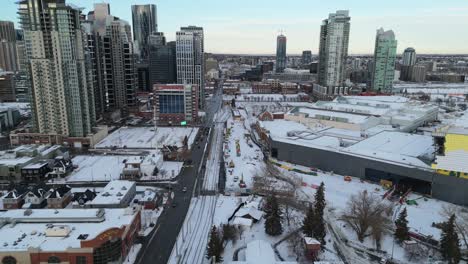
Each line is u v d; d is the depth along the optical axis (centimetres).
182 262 9319
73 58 19800
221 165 17450
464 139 12369
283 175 15612
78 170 16675
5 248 8444
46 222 9769
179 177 15762
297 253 9544
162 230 11000
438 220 11438
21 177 15538
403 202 12875
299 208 12319
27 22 19450
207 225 11331
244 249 9881
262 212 11850
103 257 8662
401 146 16688
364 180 15162
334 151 16000
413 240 10144
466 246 9731
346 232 10781
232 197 13538
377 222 10088
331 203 12825
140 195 13562
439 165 12962
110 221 9912
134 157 17025
